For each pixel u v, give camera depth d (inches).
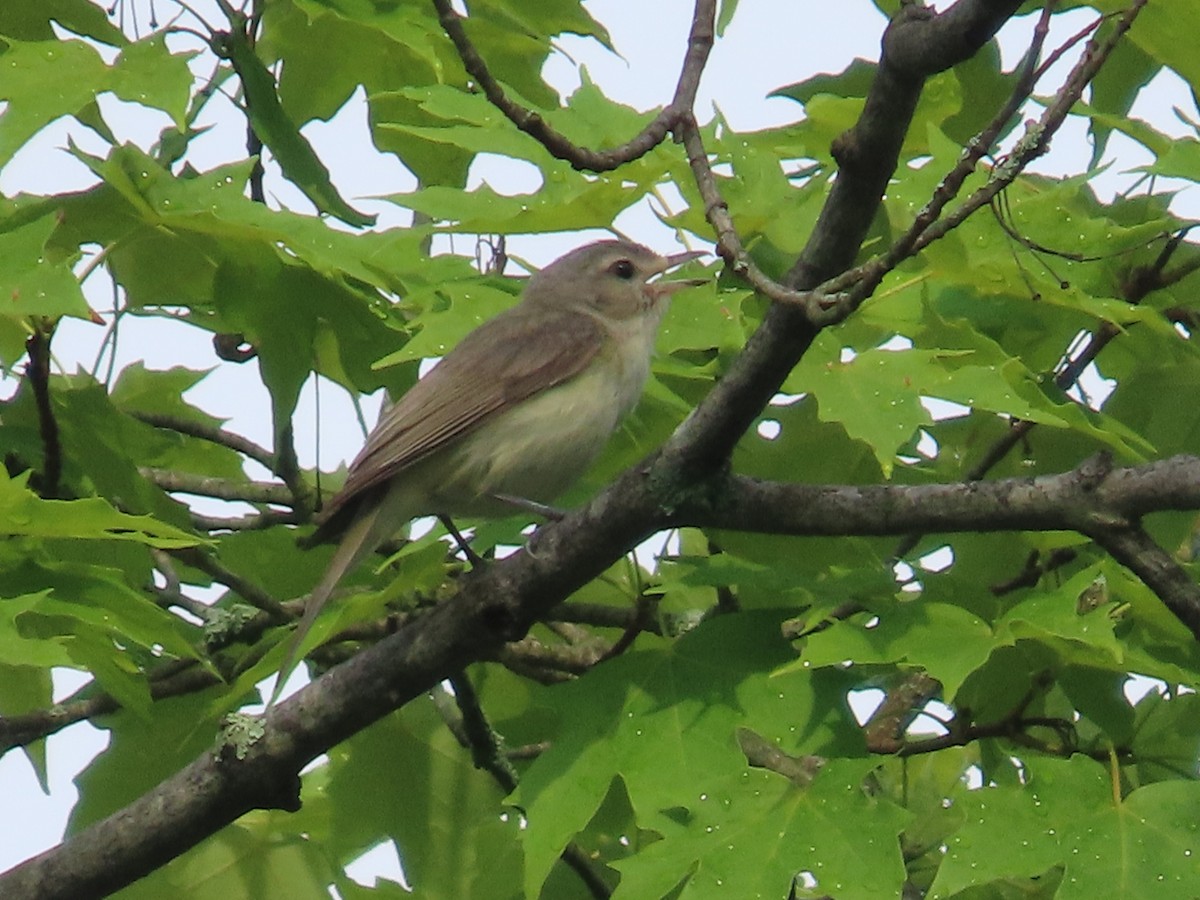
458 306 396.8
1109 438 366.0
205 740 460.4
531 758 474.6
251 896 456.8
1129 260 440.5
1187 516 432.5
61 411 441.4
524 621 343.9
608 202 389.7
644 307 437.4
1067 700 437.7
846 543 398.6
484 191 411.2
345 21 458.0
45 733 434.9
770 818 305.9
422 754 466.9
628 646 411.5
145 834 351.3
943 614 323.9
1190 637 338.3
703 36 329.7
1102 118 412.2
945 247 386.0
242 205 407.8
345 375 466.0
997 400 348.2
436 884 456.1
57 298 335.3
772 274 422.3
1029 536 386.0
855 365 356.5
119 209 406.3
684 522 334.0
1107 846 289.4
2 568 342.0
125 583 348.5
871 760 311.9
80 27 458.0
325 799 473.7
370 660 347.3
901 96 284.2
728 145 426.9
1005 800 298.7
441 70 463.8
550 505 446.0
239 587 457.4
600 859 466.3
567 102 427.5
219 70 477.1
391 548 503.8
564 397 425.7
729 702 329.7
